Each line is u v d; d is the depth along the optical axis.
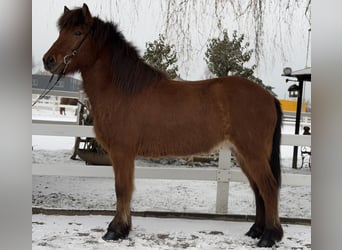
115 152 2.98
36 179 6.02
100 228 3.34
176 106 2.98
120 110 2.97
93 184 5.76
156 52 5.39
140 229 3.36
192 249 2.88
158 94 3.02
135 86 3.00
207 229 3.44
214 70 5.54
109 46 3.09
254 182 3.19
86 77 3.12
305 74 5.82
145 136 3.00
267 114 2.97
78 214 3.78
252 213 4.19
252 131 2.92
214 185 5.97
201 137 3.00
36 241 2.94
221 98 2.99
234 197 5.11
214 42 5.19
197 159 6.61
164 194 5.20
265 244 2.93
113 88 3.02
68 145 9.16
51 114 11.15
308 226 3.64
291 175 3.85
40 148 8.34
